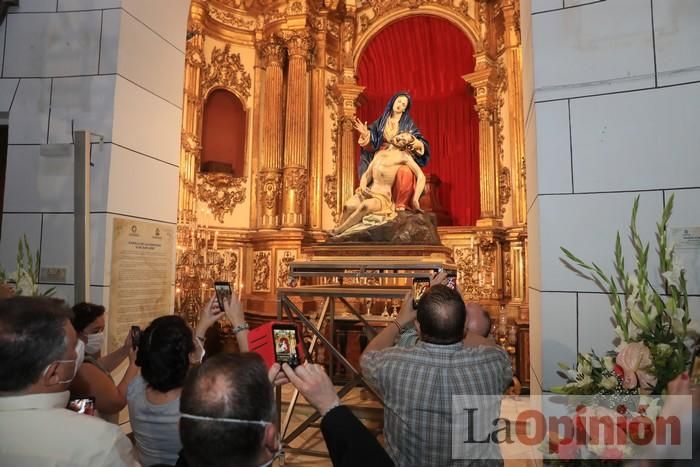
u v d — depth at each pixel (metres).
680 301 1.93
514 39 7.58
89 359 2.47
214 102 8.30
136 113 3.22
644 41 2.31
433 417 1.76
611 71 2.35
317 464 3.89
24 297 1.50
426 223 5.75
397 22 8.54
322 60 8.50
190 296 7.22
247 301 7.88
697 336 1.80
